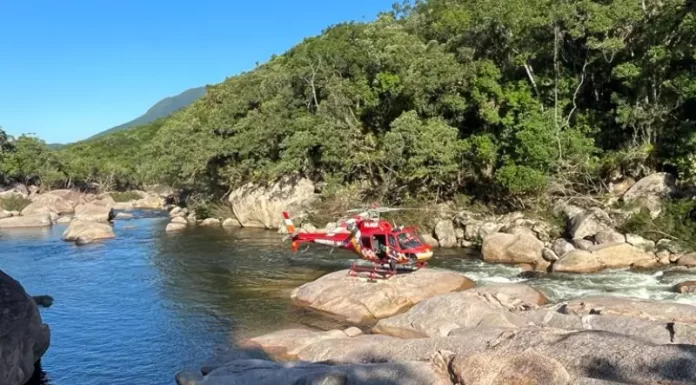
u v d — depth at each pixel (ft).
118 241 133.69
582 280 73.56
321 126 139.95
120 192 329.11
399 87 134.72
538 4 113.50
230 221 164.25
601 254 80.94
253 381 36.94
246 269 92.73
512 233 95.20
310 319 62.18
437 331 49.29
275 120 155.84
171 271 93.97
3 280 47.57
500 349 36.27
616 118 109.60
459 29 132.77
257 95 177.06
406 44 139.85
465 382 30.86
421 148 114.21
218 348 54.60
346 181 140.77
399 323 53.26
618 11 105.91
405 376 33.14
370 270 72.13
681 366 29.78
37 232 160.97
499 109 120.78
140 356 53.78
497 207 116.78
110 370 50.60
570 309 52.19
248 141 157.48
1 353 42.45
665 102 104.32
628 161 106.52
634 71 105.09
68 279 90.22
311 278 83.41
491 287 62.08
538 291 62.64
